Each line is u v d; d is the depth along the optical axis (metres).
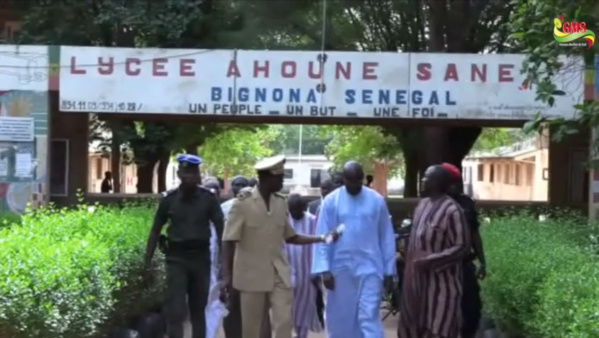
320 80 15.94
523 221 12.23
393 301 12.45
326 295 8.39
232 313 8.93
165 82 16.02
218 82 15.99
